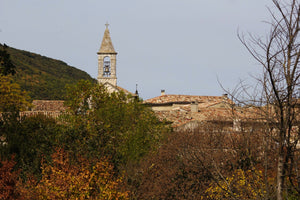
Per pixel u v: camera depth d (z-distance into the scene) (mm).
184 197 27312
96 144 34969
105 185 30031
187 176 27594
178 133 36031
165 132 37188
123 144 34906
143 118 38438
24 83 136500
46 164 31906
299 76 10336
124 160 33312
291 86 10375
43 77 150375
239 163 19188
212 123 36656
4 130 35406
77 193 28984
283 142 10898
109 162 32531
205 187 25531
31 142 34656
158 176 30938
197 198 26141
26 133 35500
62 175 29328
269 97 11086
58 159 31953
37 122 37969
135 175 31906
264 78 11023
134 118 38219
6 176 28719
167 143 33875
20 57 160750
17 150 33906
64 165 30984
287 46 10297
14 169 32219
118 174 32125
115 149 34375
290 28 10180
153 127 37750
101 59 84500
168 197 28797
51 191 28547
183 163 29016
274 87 10398
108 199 28391
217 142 26734
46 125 37438
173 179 28891
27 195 28828
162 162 31531
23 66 151250
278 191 10977
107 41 85125
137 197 30641
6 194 27844
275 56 10461
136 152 33812
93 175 29438
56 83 149750
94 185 30375
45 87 141750
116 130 37125
